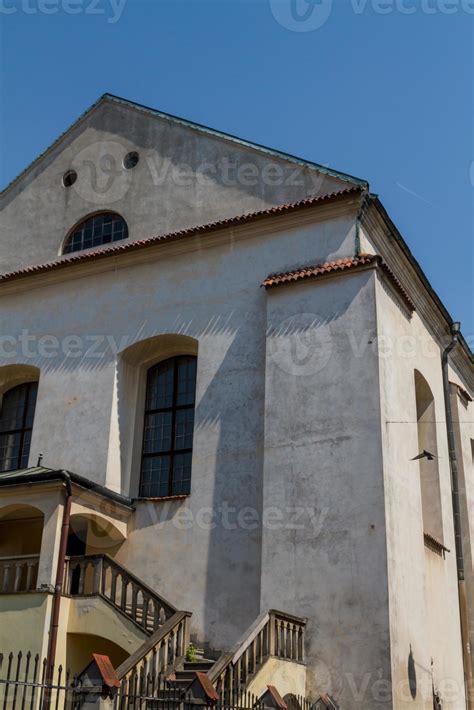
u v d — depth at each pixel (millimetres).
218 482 18844
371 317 18000
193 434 20156
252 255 20594
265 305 19891
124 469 21047
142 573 18969
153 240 21672
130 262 22391
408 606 16844
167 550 18891
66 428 21500
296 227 20250
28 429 23250
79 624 16359
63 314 22984
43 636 15875
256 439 18750
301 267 19766
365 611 15750
